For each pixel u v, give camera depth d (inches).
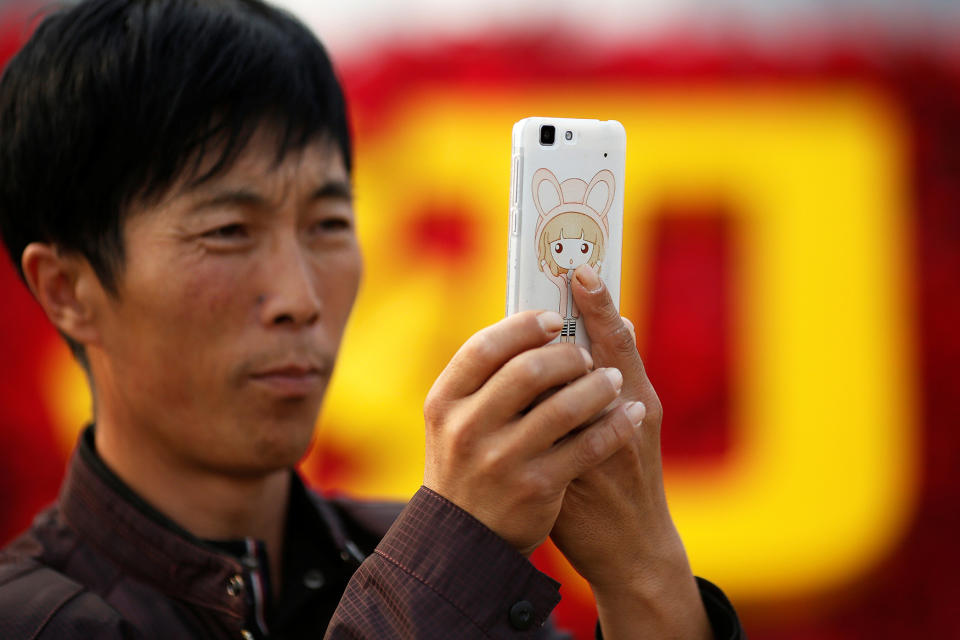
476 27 154.5
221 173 58.9
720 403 152.5
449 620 45.4
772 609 151.6
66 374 154.9
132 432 64.0
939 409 151.8
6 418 154.5
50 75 60.9
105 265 60.4
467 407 46.3
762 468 150.9
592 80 154.2
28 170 61.7
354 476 148.1
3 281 154.9
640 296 152.7
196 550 61.7
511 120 152.3
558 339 50.9
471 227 150.0
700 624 56.4
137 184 58.7
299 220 62.4
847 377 152.1
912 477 151.2
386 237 150.4
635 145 153.4
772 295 152.9
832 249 152.7
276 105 60.3
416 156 151.2
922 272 152.8
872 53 154.7
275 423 61.4
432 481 48.1
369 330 149.3
